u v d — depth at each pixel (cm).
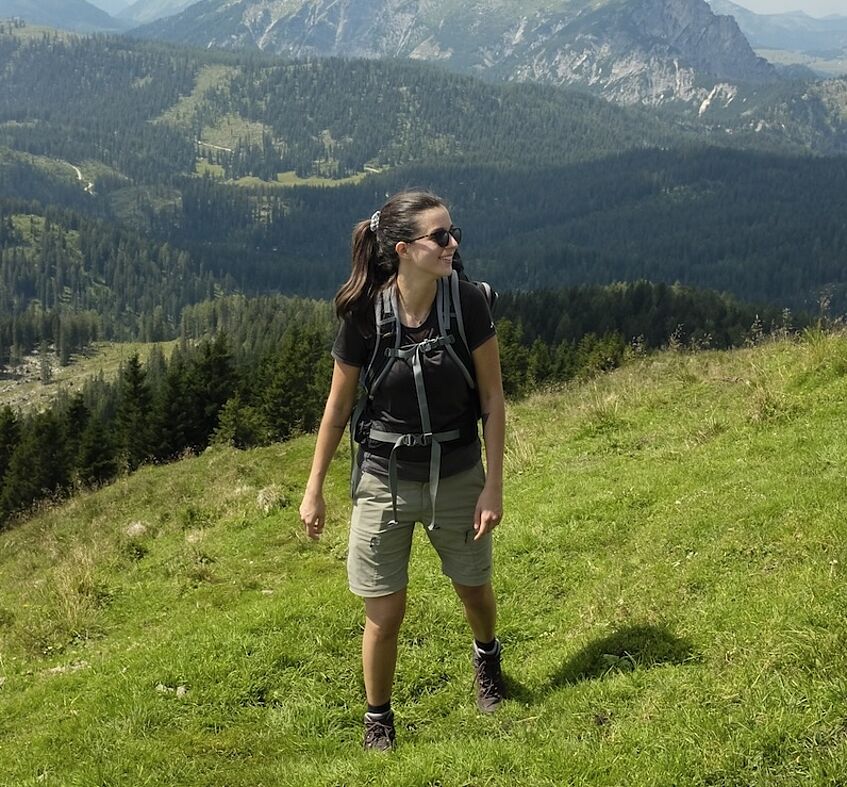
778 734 337
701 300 13625
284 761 451
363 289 370
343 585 649
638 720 379
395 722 475
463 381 374
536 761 362
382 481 390
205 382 5066
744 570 527
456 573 410
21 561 1459
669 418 1052
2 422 5619
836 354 961
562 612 571
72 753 495
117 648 755
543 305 13888
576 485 849
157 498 1670
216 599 873
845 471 636
